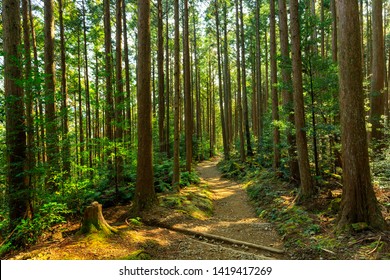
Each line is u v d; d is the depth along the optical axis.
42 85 6.34
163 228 6.86
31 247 5.55
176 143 11.26
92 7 18.05
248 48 25.98
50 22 9.45
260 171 15.16
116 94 8.87
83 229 5.46
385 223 5.20
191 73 25.80
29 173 6.17
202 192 11.47
